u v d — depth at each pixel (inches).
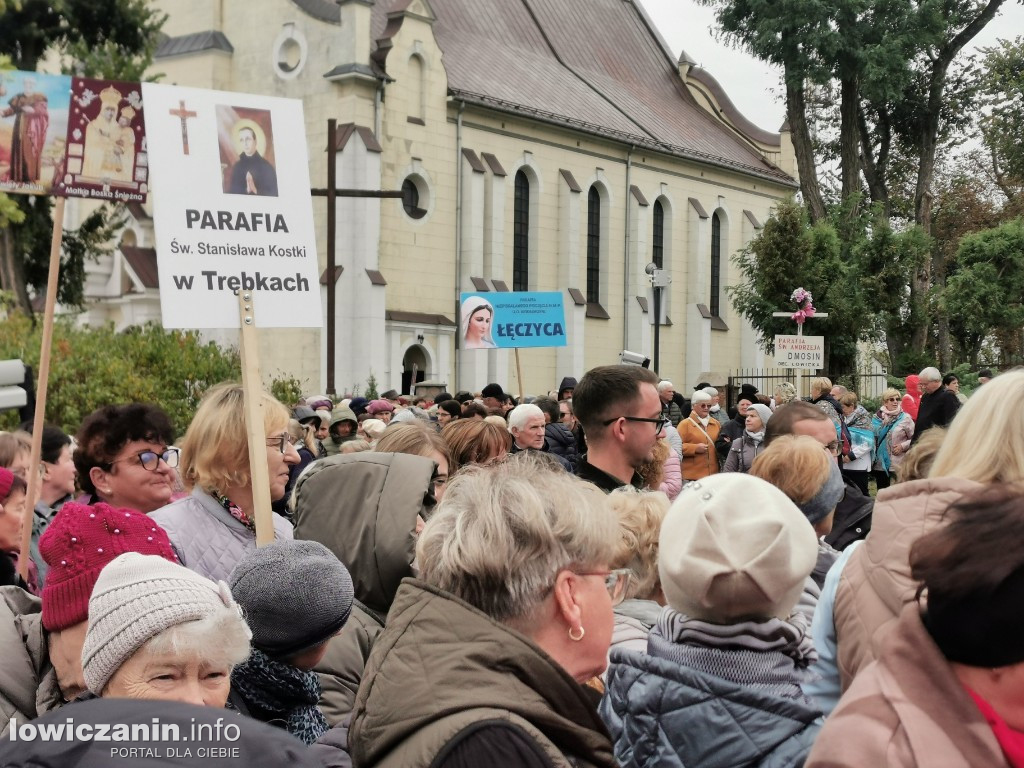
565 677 89.5
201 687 101.9
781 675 105.3
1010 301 1497.3
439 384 925.8
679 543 109.1
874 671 77.7
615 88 1988.2
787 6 1518.2
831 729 76.3
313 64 1368.1
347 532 161.6
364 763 87.7
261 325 217.2
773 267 1362.0
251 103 220.5
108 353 787.4
